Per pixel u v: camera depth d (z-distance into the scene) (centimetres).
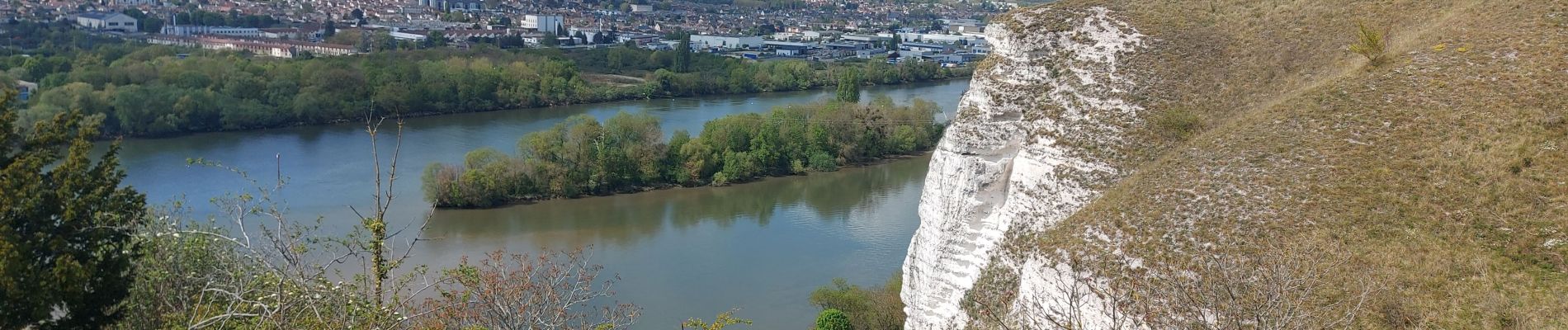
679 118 14062
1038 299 3638
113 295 2947
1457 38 4359
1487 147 3606
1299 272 3039
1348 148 3728
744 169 10381
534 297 3231
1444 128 3738
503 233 8144
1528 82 3891
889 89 17788
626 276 6938
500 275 3384
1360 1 5081
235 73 13075
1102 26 4906
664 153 10288
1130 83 4612
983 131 4703
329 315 2938
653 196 9750
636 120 10319
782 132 10956
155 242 3125
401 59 16262
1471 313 2912
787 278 6950
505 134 12494
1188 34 4909
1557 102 3756
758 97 16625
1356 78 4256
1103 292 3369
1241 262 3212
